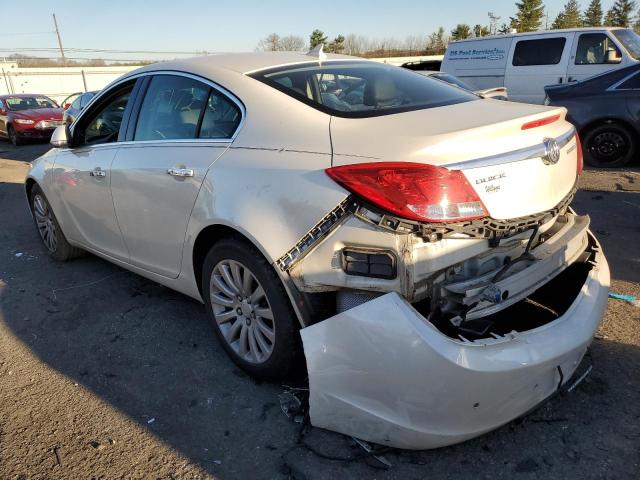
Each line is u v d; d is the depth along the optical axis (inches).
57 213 176.1
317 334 87.0
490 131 86.6
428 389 79.1
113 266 185.6
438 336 78.6
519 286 89.7
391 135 89.0
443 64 492.4
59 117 618.2
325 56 132.8
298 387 109.3
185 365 121.9
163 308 151.1
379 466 88.7
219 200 104.6
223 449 94.9
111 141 145.6
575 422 96.2
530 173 90.4
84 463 93.3
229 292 111.6
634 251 172.1
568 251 102.0
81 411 107.6
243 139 107.0
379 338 81.1
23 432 102.3
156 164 123.3
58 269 185.9
